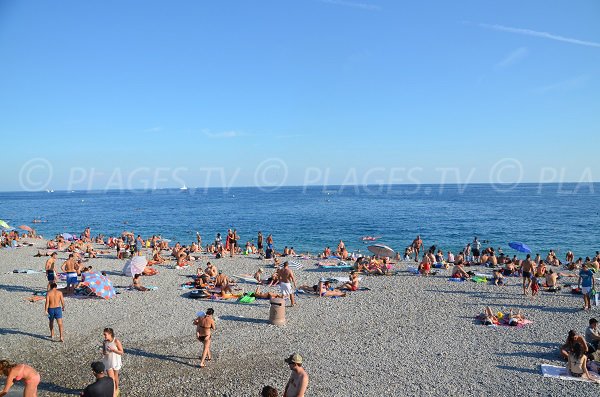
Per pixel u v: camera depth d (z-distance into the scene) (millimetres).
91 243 40844
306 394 10438
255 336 14602
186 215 92812
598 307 18312
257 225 69625
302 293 20875
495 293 20938
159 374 11477
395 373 11680
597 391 10617
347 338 14492
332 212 94750
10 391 10031
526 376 11492
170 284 22594
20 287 21406
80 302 18672
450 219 76688
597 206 104125
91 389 7941
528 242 49562
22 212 108938
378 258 28438
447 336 14711
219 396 10289
